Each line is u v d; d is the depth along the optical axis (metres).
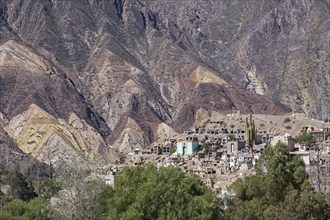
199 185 179.12
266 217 180.75
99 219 175.50
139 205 166.38
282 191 193.75
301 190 195.50
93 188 177.12
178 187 170.12
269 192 194.75
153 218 166.00
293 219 178.38
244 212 182.62
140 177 178.00
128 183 177.50
